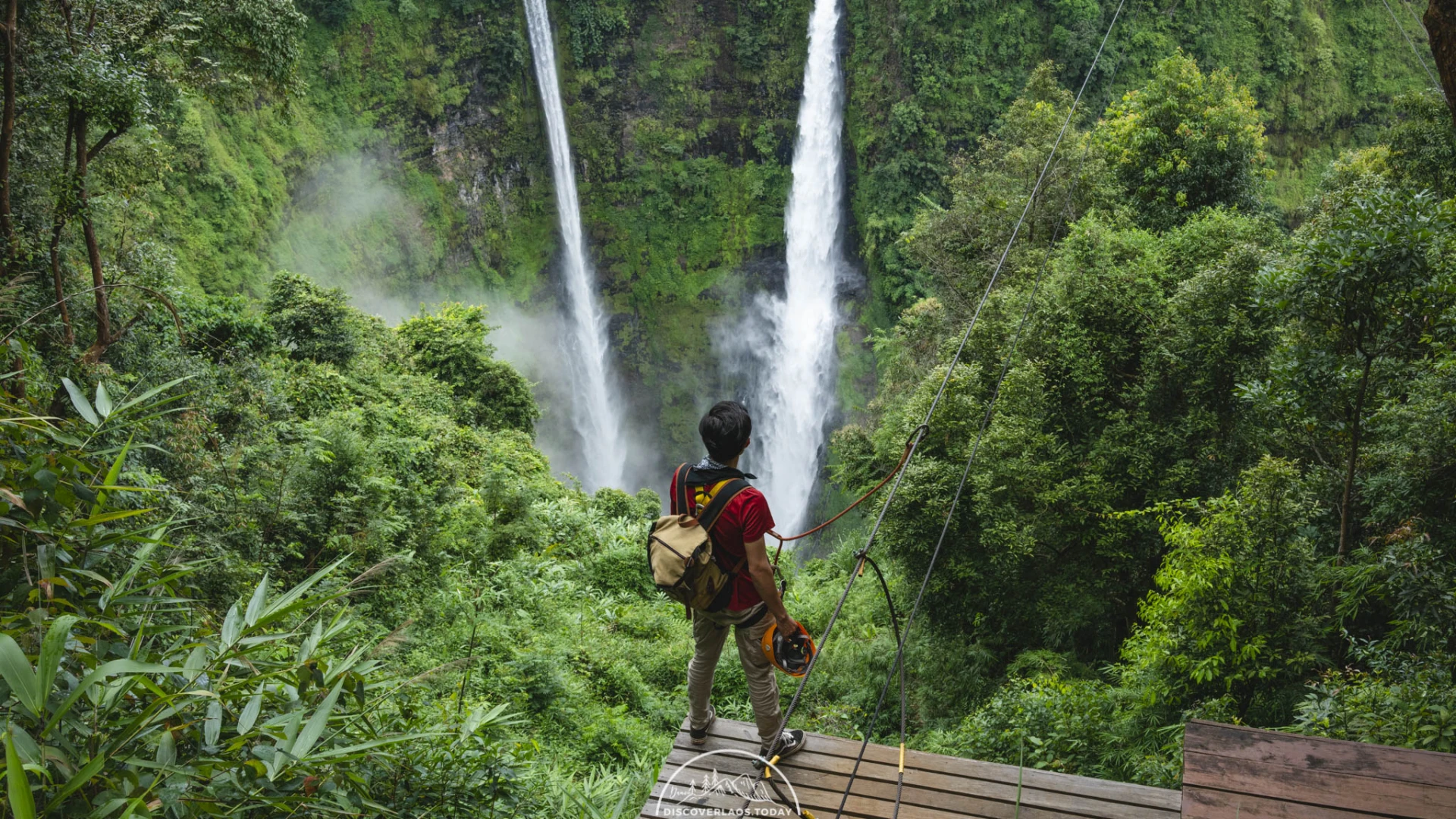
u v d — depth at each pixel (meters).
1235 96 24.17
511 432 29.12
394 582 11.72
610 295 56.53
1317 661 9.13
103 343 12.05
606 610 15.28
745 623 3.54
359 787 3.77
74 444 3.47
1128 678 10.38
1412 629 8.58
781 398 55.16
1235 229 16.52
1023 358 15.57
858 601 17.64
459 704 7.24
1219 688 9.41
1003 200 23.19
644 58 54.28
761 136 54.97
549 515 19.31
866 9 49.97
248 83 14.23
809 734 3.99
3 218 11.01
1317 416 10.51
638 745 10.17
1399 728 6.20
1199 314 13.73
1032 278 19.61
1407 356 10.96
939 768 3.75
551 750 9.06
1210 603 9.21
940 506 13.88
